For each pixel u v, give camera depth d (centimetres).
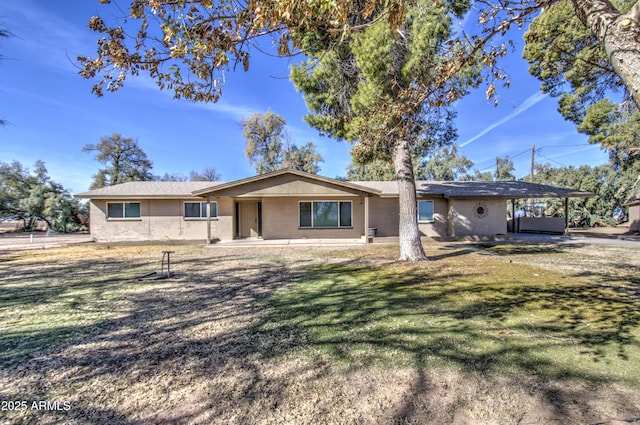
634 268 732
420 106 507
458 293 514
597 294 498
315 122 932
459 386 233
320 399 220
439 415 200
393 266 791
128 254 1107
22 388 239
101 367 273
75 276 706
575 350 292
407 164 902
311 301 478
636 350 290
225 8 243
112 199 1548
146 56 264
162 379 251
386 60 683
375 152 820
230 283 617
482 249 1144
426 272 702
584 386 230
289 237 1503
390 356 285
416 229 900
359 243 1354
